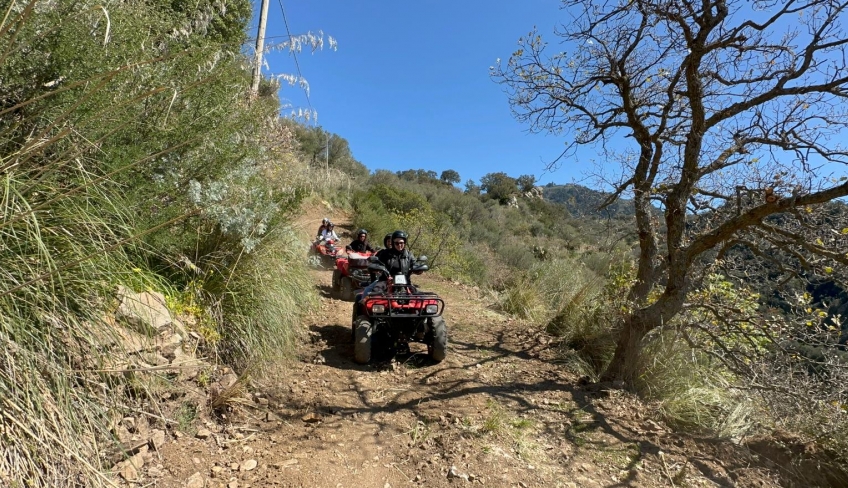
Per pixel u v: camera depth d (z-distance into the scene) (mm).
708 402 4887
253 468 3031
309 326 6066
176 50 4055
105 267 2900
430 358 5430
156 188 3744
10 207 2469
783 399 4508
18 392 2139
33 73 3066
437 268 12344
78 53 3184
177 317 3621
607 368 5391
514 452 3588
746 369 4578
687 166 4707
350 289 8102
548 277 9109
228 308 4168
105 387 2586
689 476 3617
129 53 3619
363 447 3473
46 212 2715
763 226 4328
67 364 2467
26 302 2391
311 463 3172
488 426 3842
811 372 4625
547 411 4395
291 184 5828
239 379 3693
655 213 5773
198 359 3510
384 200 23062
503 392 4699
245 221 4141
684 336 4930
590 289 7375
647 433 4230
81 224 2834
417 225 15086
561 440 3916
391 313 5043
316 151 29188
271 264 4816
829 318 4562
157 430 2941
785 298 4949
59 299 2580
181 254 4070
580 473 3473
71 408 2344
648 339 5215
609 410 4586
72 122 3076
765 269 5336
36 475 2102
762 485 3723
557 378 5262
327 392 4320
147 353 3014
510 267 15305
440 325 5250
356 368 5008
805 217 4246
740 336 5277
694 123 4664
